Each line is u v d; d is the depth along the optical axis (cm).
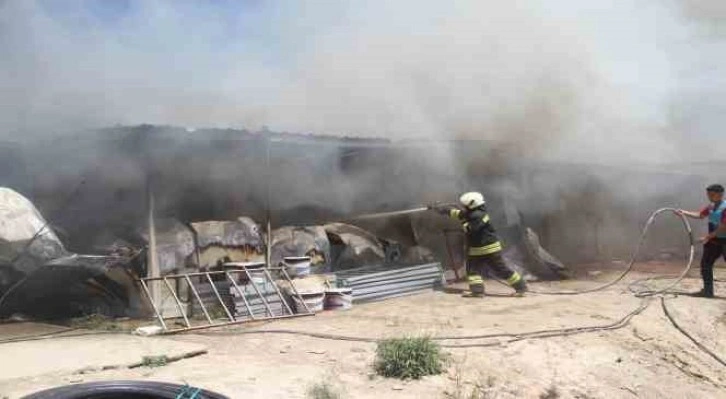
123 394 475
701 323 914
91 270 860
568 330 798
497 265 1045
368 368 635
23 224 802
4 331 795
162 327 787
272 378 592
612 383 686
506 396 607
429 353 632
